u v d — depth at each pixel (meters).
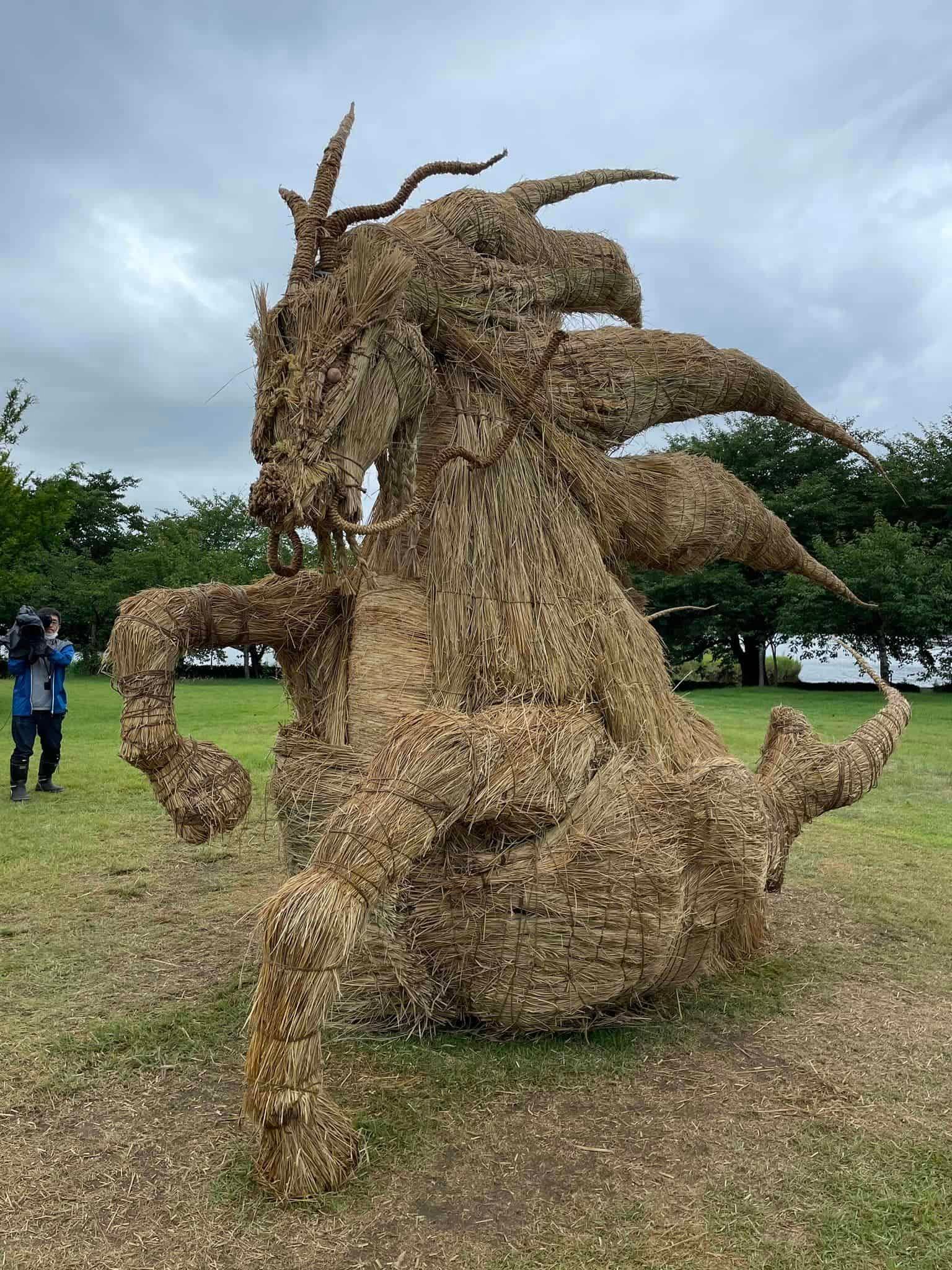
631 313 4.90
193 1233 2.64
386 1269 2.51
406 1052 3.64
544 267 4.32
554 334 3.43
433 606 3.72
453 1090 3.39
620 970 3.57
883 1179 2.94
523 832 3.50
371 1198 2.79
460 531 3.75
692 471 4.52
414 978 3.64
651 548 4.42
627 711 3.88
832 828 8.02
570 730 3.48
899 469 26.94
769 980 4.54
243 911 5.55
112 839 7.25
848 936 5.24
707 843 3.84
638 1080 3.52
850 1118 3.29
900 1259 2.58
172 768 3.75
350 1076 3.47
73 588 35.88
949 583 24.48
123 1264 2.52
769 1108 3.35
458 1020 3.83
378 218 3.76
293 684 4.17
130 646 3.73
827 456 28.55
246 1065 2.88
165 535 38.81
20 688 8.77
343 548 3.51
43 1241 2.60
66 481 19.30
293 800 3.76
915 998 4.38
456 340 3.84
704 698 23.03
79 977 4.52
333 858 2.96
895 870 6.65
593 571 3.98
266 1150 2.81
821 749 4.90
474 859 3.49
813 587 25.00
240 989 4.36
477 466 3.51
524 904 3.46
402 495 3.86
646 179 4.97
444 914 3.52
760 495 28.27
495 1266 2.53
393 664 3.72
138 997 4.27
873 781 5.00
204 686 25.97
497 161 4.19
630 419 4.33
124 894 5.86
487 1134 3.13
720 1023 4.05
